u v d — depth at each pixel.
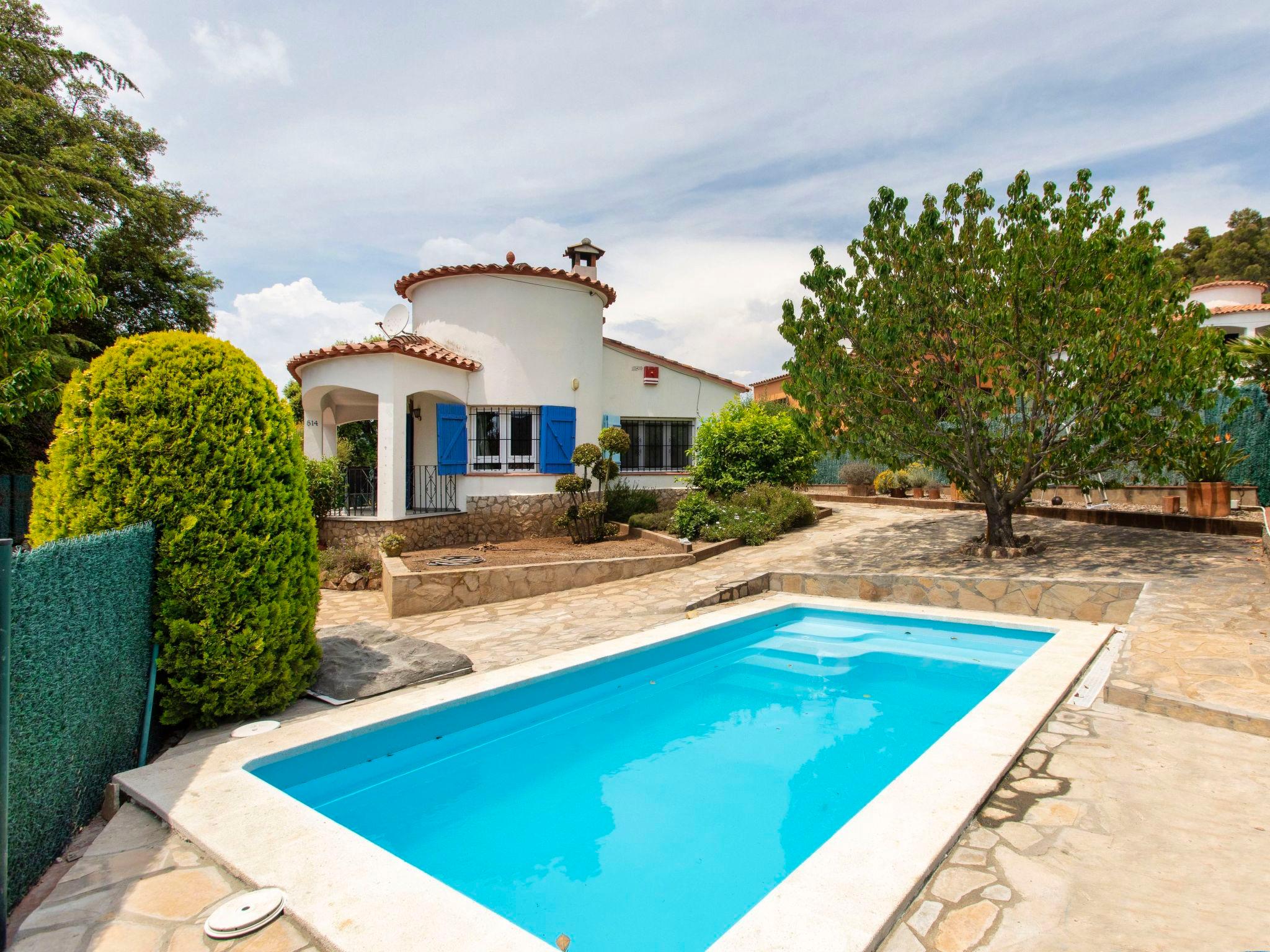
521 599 10.27
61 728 3.31
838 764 5.07
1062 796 3.43
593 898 3.40
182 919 2.64
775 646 8.29
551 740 5.56
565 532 14.86
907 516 15.98
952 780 3.49
